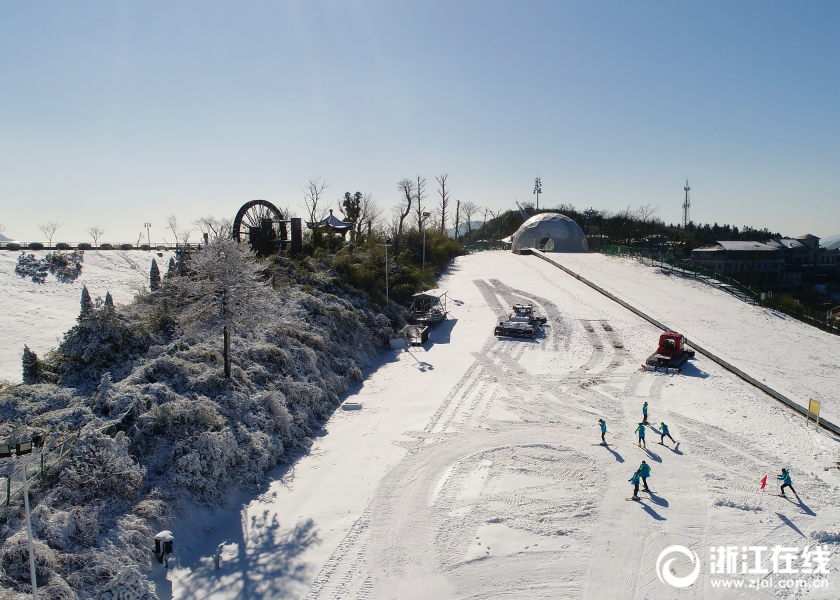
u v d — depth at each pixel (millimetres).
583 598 14047
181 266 38812
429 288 58938
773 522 17562
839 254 117125
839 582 14664
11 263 44750
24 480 11367
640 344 39594
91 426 18484
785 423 25828
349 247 59281
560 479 20375
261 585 14672
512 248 91938
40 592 12328
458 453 22641
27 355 24438
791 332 42500
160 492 17562
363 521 17719
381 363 37344
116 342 26750
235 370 25969
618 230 109625
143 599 13680
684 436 24250
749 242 107188
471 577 14945
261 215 60969
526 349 38938
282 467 21828
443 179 98688
